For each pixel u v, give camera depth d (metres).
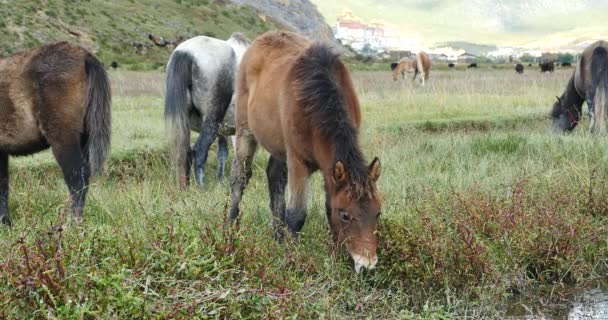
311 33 90.62
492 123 14.42
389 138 12.26
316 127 5.58
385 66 60.25
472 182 8.05
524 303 5.68
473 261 5.74
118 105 18.03
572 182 7.81
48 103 6.90
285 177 7.00
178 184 8.91
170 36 54.28
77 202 7.03
